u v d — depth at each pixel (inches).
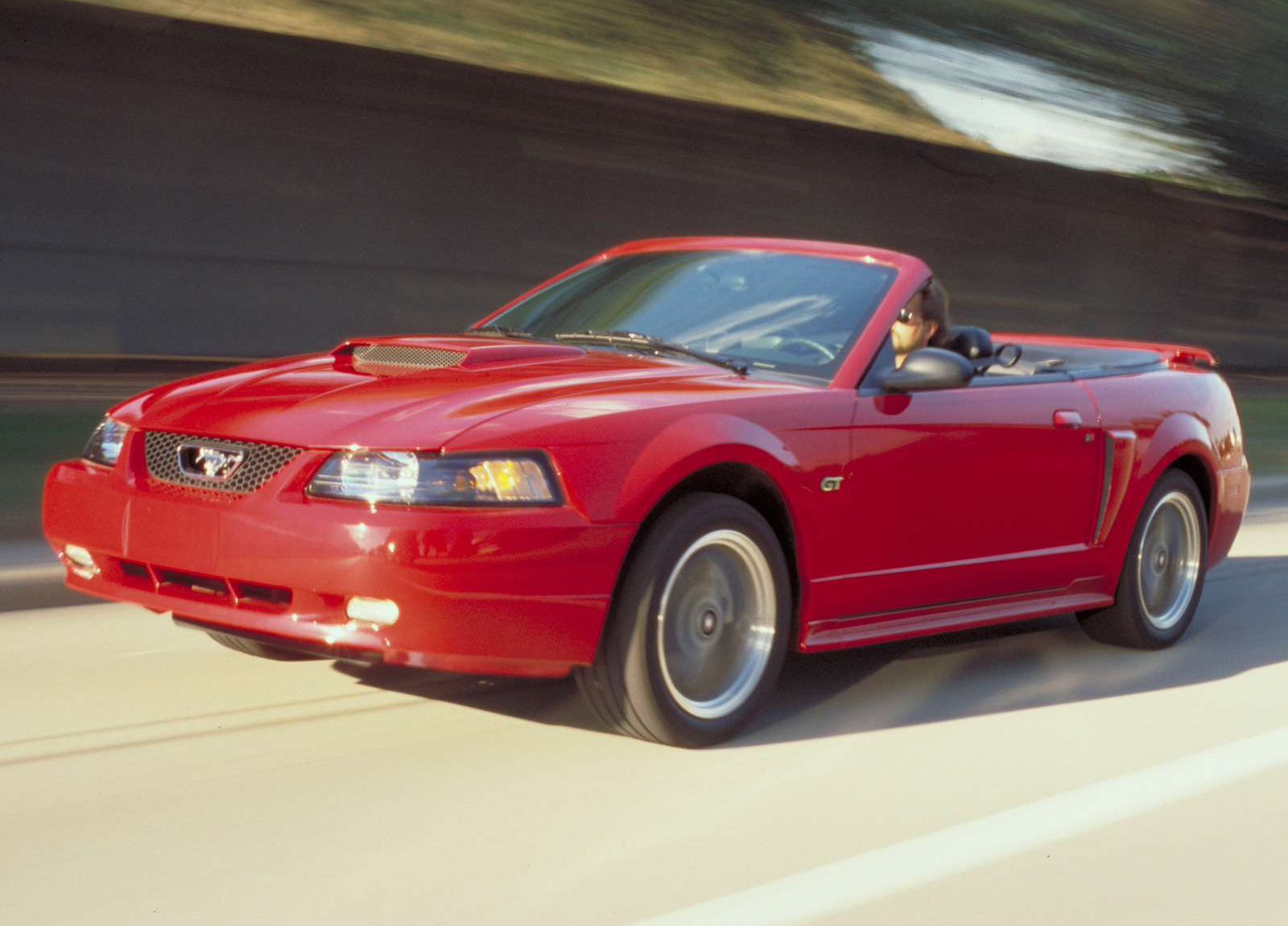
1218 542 261.7
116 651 205.6
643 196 628.4
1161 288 950.4
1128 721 197.0
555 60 617.0
